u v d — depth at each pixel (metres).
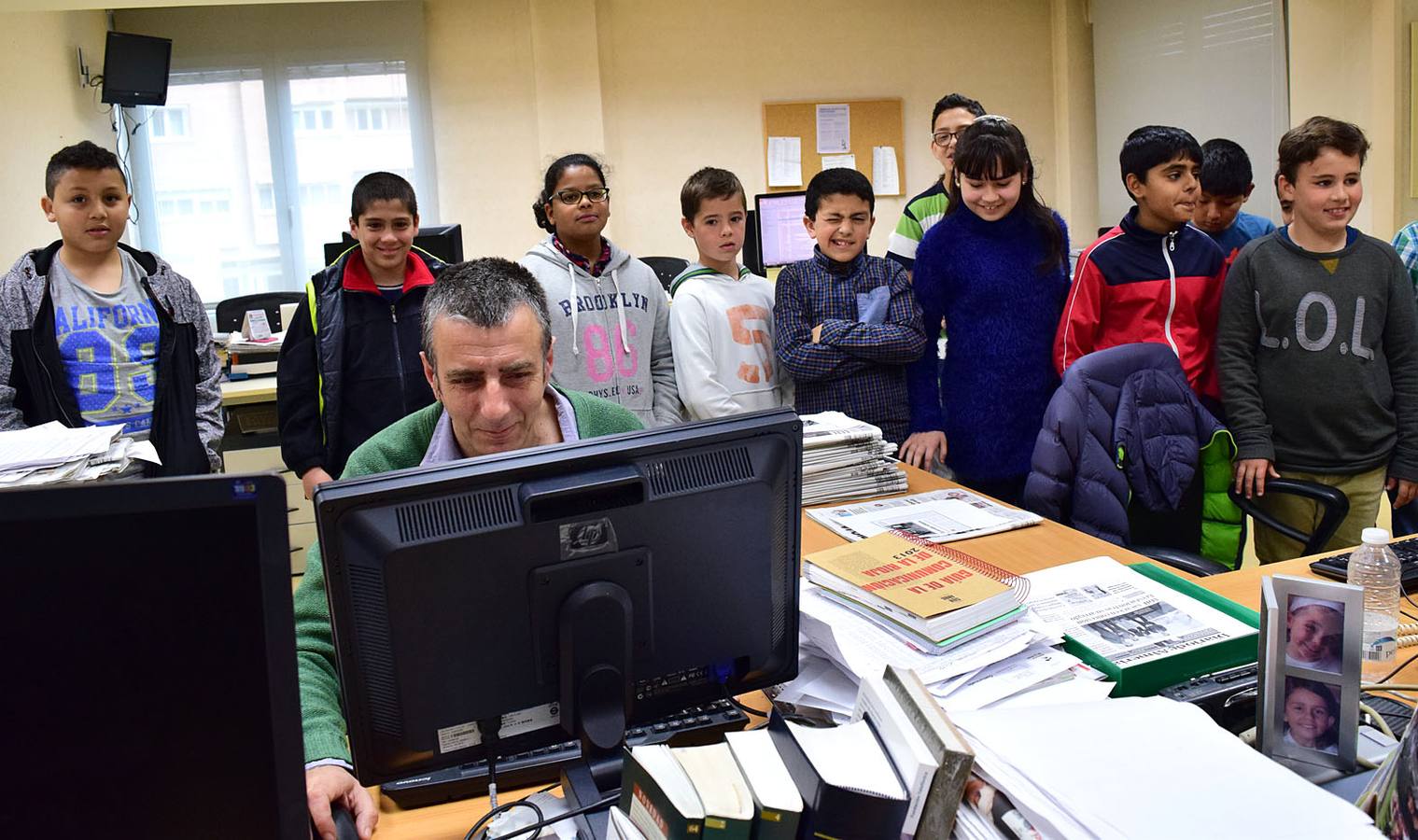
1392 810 0.81
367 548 0.94
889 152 6.48
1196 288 2.52
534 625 1.02
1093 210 6.59
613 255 2.74
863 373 2.60
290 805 0.73
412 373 2.73
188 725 0.71
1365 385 2.43
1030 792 0.88
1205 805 0.86
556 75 6.13
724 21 6.30
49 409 2.52
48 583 0.67
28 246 4.62
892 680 0.98
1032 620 1.31
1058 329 2.57
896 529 1.97
